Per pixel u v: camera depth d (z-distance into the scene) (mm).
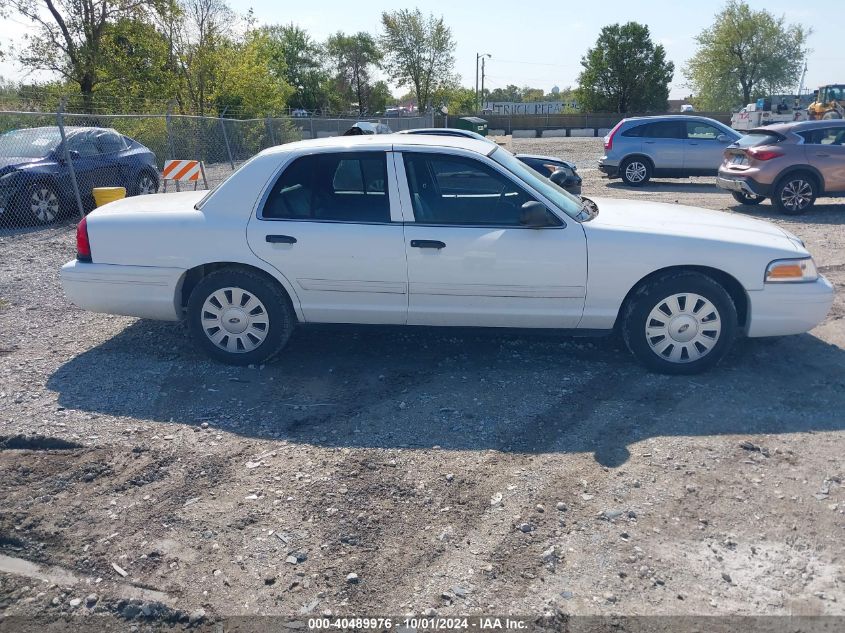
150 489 3969
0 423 4668
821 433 4531
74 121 19594
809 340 6188
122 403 5012
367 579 3248
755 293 5266
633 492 3891
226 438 4527
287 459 4270
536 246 5211
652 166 18141
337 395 5156
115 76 28656
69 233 11570
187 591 3189
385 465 4191
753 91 72875
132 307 5637
